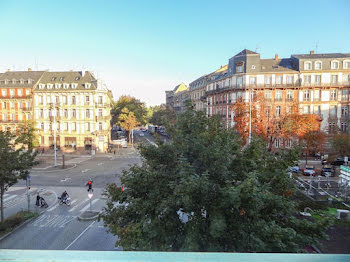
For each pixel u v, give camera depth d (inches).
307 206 631.2
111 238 582.6
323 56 1769.2
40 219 696.4
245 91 1729.8
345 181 818.8
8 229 607.5
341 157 1432.1
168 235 272.5
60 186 1038.4
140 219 297.1
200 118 365.1
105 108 1978.3
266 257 46.6
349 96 1665.8
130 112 2384.4
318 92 1696.6
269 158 329.1
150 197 295.4
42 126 1984.5
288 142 1582.2
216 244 257.1
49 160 1647.4
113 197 336.2
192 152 310.2
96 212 729.0
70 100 1953.7
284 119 1256.8
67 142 1983.3
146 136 3245.6
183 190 238.7
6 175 584.7
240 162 314.3
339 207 668.1
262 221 244.4
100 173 1280.8
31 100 1983.3
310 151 1518.2
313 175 1170.6
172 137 360.8
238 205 227.9
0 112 2005.4
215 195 261.0
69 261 46.2
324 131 1659.7
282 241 234.8
